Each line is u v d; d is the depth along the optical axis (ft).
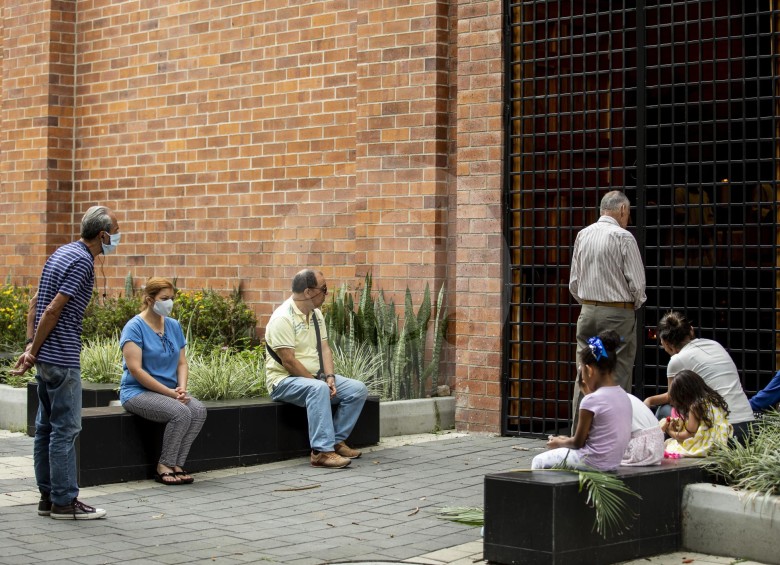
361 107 36.04
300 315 28.68
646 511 19.48
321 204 38.47
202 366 31.01
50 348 21.50
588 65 32.81
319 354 28.84
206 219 42.37
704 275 30.96
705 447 22.02
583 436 19.66
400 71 35.35
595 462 19.60
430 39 34.76
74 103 47.01
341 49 38.60
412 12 35.19
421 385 33.63
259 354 34.88
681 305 31.30
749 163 29.78
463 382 33.60
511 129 33.22
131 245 44.80
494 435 32.91
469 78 33.63
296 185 39.60
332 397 28.63
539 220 33.30
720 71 31.37
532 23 32.96
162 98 43.83
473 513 22.02
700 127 29.89
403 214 34.32
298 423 29.12
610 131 31.48
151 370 26.27
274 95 40.40
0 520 21.74
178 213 43.24
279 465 28.14
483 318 33.17
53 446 21.63
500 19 33.04
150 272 44.14
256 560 18.81
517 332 33.24
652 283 31.78
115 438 25.73
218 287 41.88
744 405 24.06
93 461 25.41
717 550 19.62
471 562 18.80
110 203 45.60
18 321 41.19
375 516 22.30
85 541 20.02
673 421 23.00
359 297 33.12
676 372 24.66
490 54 33.22
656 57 31.63
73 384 21.67
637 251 26.48
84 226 22.13
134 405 25.84
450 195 33.83
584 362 20.06
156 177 44.01
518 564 18.38
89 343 37.99
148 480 26.13
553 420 32.50
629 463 20.20
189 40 42.91
